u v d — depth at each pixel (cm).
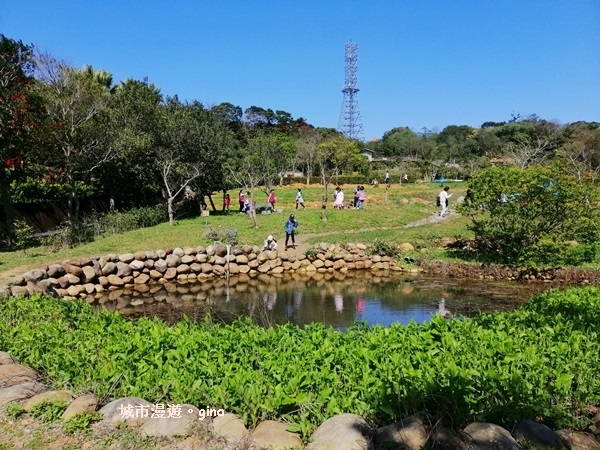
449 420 357
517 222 1391
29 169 1753
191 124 2306
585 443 345
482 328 557
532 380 409
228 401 395
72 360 472
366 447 322
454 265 1445
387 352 482
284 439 345
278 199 3197
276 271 1516
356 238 1758
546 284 1295
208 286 1349
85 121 1888
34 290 1036
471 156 5200
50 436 364
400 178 4531
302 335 568
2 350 539
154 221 2161
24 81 1645
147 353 488
